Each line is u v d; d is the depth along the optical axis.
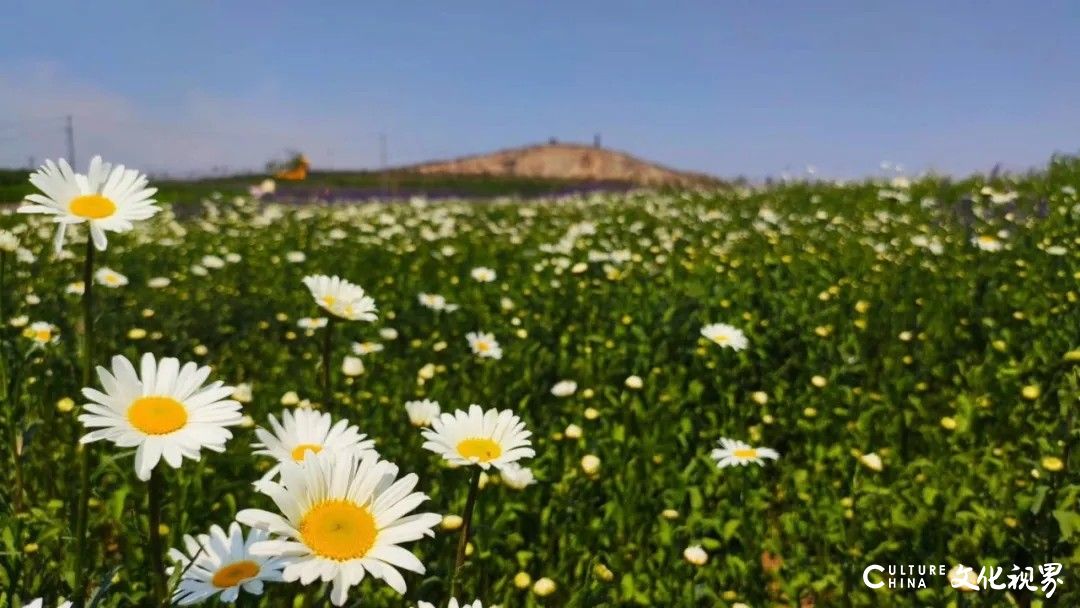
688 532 3.38
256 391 4.61
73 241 7.00
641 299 6.27
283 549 1.51
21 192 13.42
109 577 1.80
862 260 7.52
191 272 8.02
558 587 3.02
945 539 3.19
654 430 4.23
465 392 4.66
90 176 2.12
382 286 7.27
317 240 10.27
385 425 4.07
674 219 12.02
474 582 2.97
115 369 1.76
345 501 1.62
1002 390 4.25
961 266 6.89
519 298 6.78
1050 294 5.62
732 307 6.04
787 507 3.86
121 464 3.28
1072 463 3.37
